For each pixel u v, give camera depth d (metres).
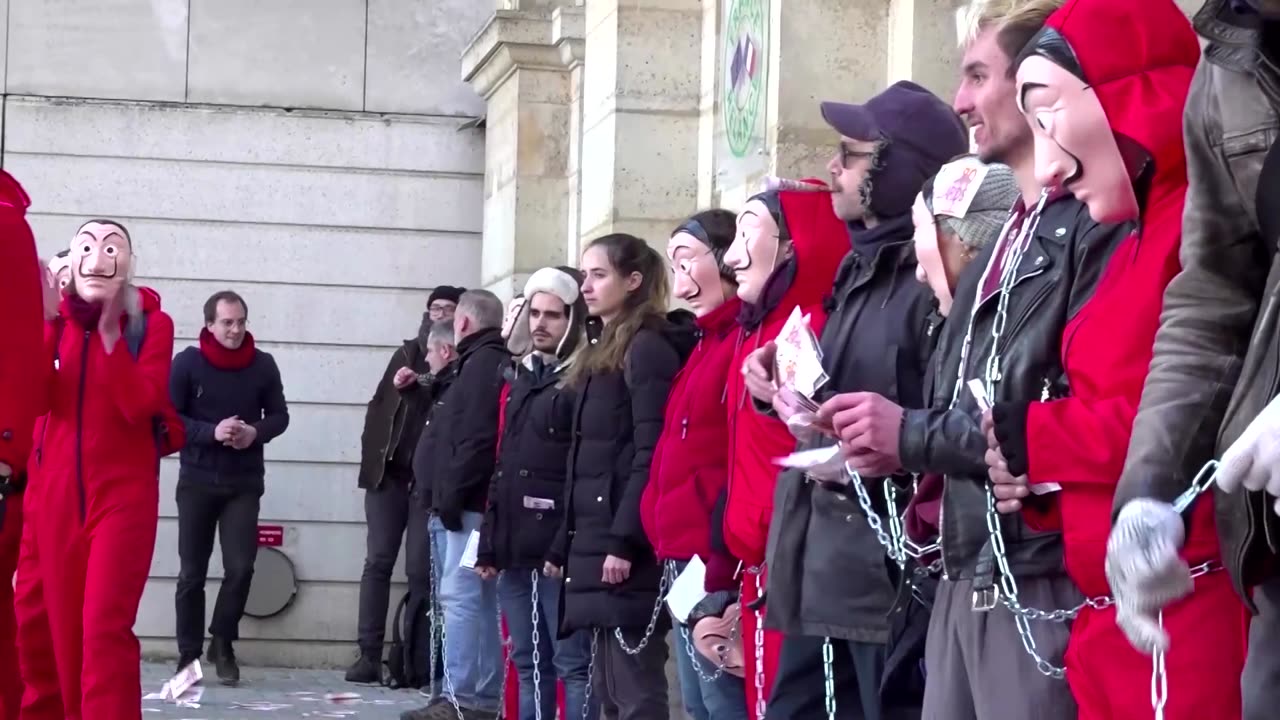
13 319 5.20
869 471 3.20
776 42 6.85
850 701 3.97
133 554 6.11
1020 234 3.17
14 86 11.54
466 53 11.38
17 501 6.47
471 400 7.76
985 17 3.29
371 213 11.82
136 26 11.66
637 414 5.69
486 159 11.53
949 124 4.08
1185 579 2.32
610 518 5.80
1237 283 2.48
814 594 3.83
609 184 8.62
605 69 8.79
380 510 10.27
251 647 11.42
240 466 10.11
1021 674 3.01
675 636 5.26
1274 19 2.34
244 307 10.24
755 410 4.26
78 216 11.57
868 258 4.01
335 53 11.81
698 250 5.27
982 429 2.98
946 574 3.15
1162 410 2.48
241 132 11.73
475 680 7.88
